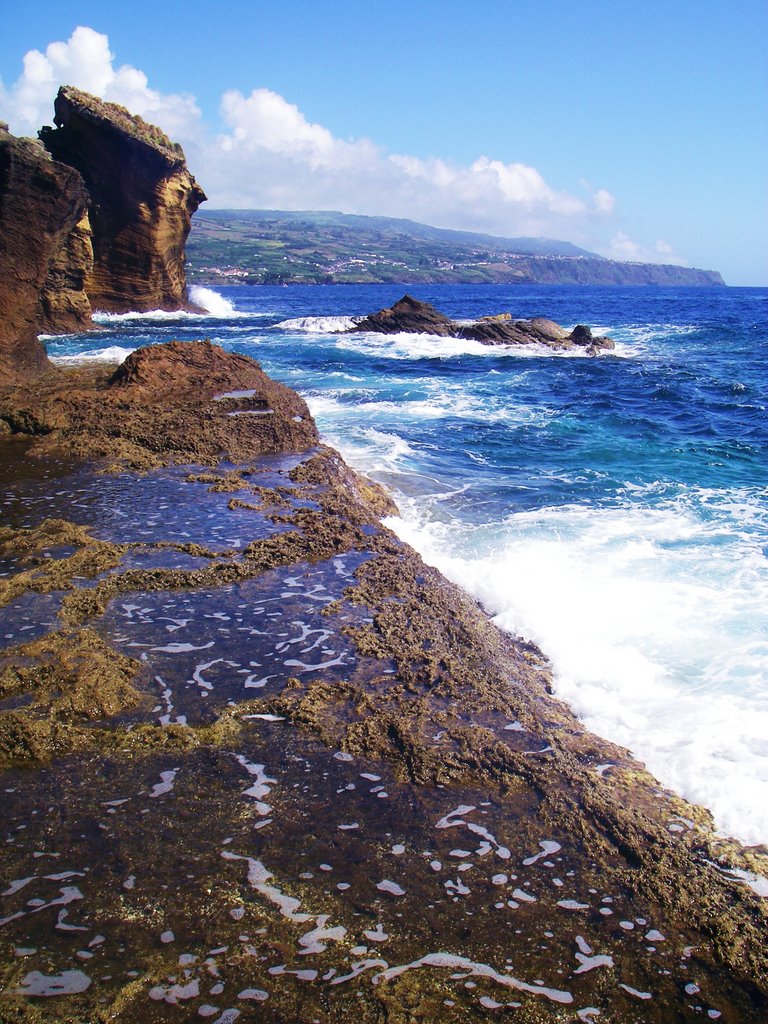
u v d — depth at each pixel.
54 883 3.41
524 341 38.12
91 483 10.03
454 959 3.09
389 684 5.20
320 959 3.06
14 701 4.85
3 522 8.36
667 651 6.20
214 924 3.21
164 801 3.98
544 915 3.34
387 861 3.61
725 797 4.27
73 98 37.84
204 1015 2.81
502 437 15.84
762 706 5.31
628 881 3.56
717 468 13.38
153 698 4.95
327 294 118.38
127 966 3.01
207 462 11.27
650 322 57.03
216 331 40.12
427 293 133.50
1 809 3.90
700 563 8.27
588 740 4.80
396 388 22.58
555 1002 2.93
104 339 32.22
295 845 3.68
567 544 8.91
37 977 2.95
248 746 4.47
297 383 23.41
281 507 9.13
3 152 16.98
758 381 25.53
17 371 18.06
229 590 6.68
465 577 7.70
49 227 18.17
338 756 4.41
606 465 13.53
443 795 4.11
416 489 11.56
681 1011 2.92
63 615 6.03
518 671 5.63
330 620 6.13
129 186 41.25
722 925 3.32
